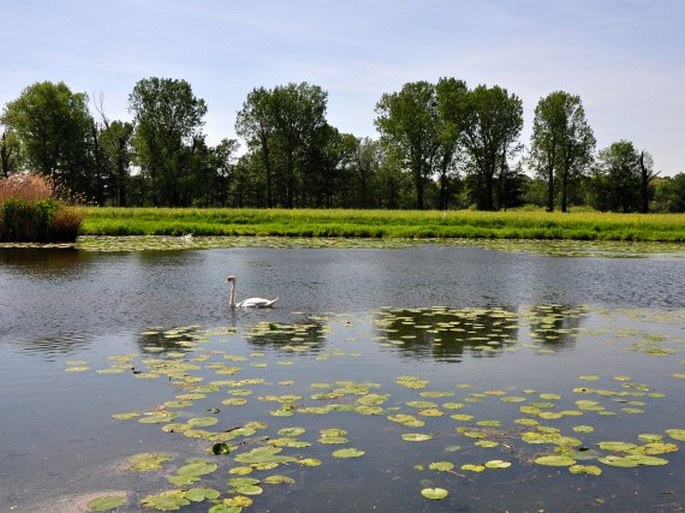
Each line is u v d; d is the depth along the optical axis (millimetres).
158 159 69625
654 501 4543
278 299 13305
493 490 4699
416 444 5523
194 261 20656
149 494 4609
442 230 34906
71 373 7586
